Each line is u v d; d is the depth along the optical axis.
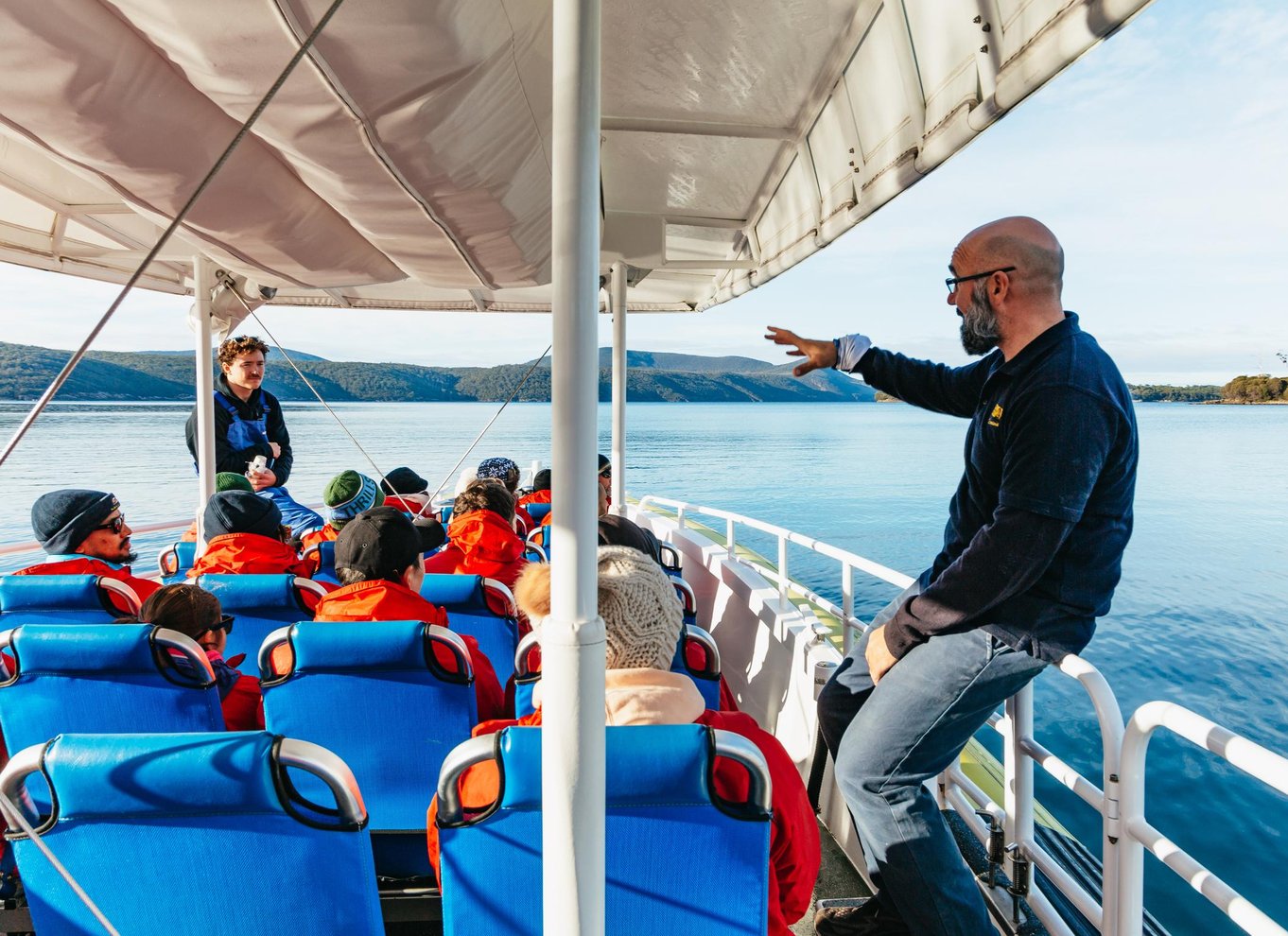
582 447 1.06
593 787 1.09
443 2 1.30
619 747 1.17
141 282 5.21
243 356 5.14
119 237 4.29
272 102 1.54
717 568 5.01
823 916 2.15
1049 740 10.69
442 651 2.21
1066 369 1.62
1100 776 9.70
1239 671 16.89
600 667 1.08
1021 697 2.08
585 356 1.05
